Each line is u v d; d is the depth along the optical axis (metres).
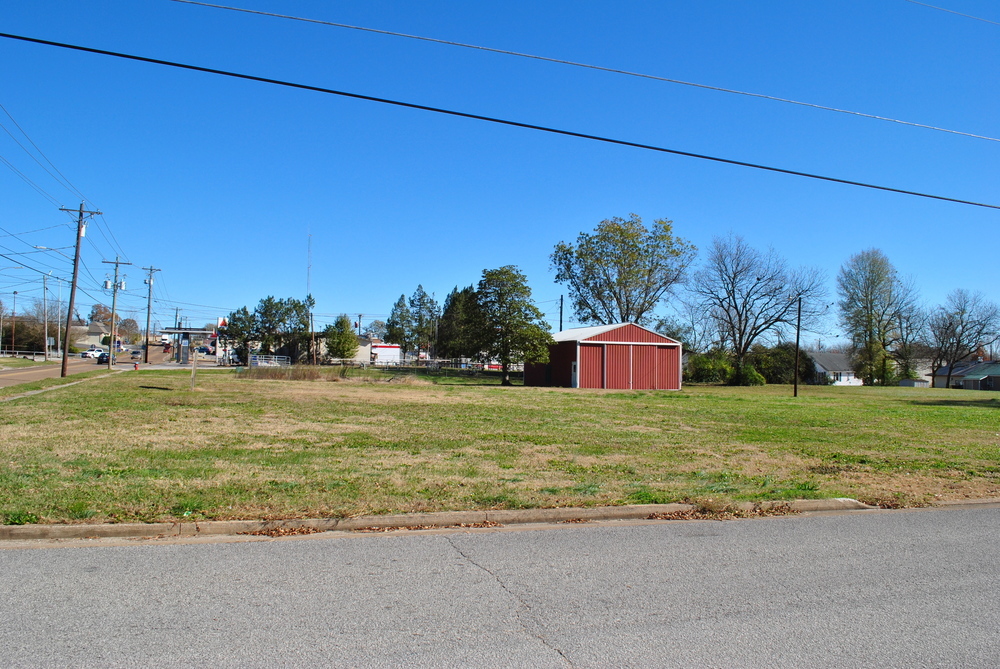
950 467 12.14
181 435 13.59
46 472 9.13
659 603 5.15
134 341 161.50
